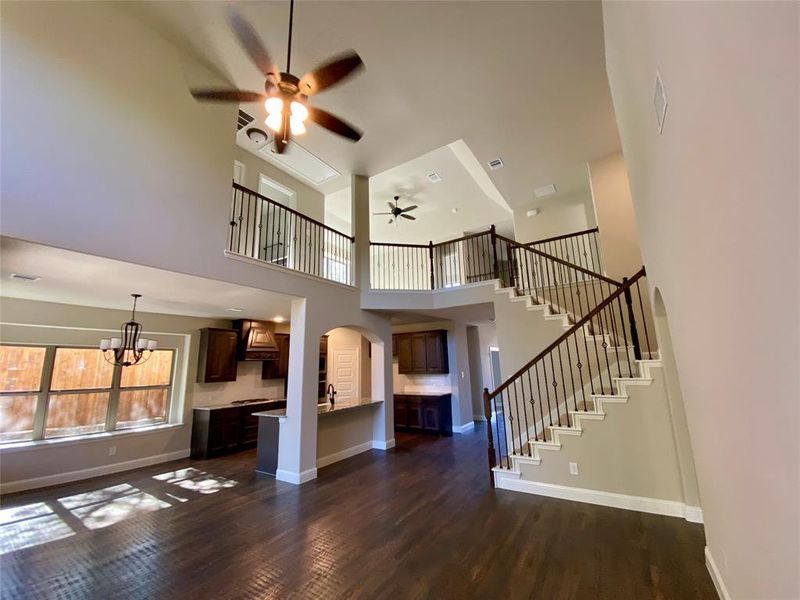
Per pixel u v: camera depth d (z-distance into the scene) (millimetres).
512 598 2254
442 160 6957
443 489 4227
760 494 1171
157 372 5988
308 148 5617
